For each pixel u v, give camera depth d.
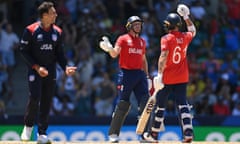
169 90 45.25
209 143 45.94
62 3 88.25
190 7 92.75
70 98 77.50
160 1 92.88
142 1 93.12
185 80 45.03
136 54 46.38
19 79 85.12
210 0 98.00
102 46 45.75
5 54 83.69
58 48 42.81
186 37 44.84
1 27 85.25
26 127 43.34
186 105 45.00
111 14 91.00
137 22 46.38
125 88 46.53
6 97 81.69
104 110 77.38
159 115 45.44
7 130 68.38
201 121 70.94
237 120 71.25
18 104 82.56
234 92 82.44
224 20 94.06
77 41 85.06
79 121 69.50
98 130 69.50
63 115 73.44
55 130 68.94
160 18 90.81
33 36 42.00
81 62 81.56
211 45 90.00
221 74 83.69
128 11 92.00
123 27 88.75
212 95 79.94
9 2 93.62
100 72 81.19
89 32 86.19
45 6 41.62
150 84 47.84
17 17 94.06
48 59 42.59
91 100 78.06
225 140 70.94
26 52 42.09
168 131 69.50
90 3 89.62
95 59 83.06
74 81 78.69
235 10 95.94
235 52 90.62
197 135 70.69
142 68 47.38
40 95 42.81
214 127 70.94
